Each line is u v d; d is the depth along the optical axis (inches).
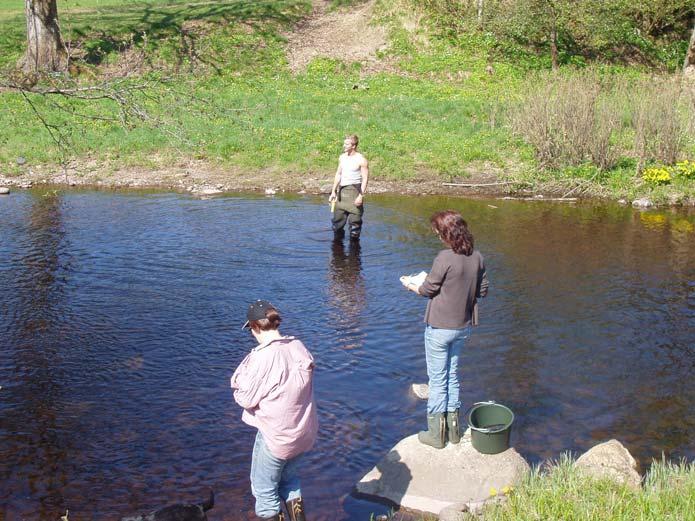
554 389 282.8
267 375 179.0
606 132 666.8
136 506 211.6
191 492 218.2
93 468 230.8
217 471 229.1
